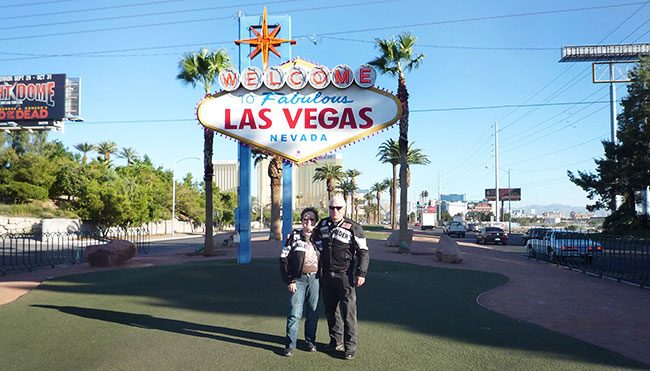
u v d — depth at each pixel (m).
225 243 26.72
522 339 5.61
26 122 35.53
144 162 69.25
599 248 13.70
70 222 37.75
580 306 7.90
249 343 5.38
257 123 11.19
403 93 21.73
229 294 8.36
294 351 5.08
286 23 12.82
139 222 44.72
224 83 11.17
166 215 59.47
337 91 11.00
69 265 15.11
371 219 144.88
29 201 42.38
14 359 4.78
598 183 36.50
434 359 4.82
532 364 4.67
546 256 17.08
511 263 16.36
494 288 9.88
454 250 15.89
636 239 11.66
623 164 35.47
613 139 44.16
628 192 36.94
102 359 4.78
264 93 11.21
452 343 5.41
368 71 10.80
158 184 58.66
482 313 7.14
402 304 7.75
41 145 45.53
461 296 8.71
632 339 5.69
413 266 14.49
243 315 6.84
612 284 10.76
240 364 4.62
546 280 11.37
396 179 59.88
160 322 6.40
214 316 6.77
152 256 19.25
